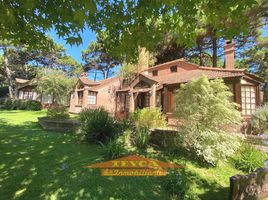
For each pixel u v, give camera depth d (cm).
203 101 616
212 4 274
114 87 2295
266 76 2069
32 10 301
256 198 371
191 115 625
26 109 2283
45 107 2491
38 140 761
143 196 389
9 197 363
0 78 3098
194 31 326
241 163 582
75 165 518
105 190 400
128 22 345
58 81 2136
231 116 605
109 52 425
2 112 1869
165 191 413
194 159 615
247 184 354
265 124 896
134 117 1002
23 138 784
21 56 2919
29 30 363
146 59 1814
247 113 1000
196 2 277
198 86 628
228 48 1330
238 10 270
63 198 366
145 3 305
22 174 456
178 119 674
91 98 2150
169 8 304
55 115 1112
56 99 2167
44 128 983
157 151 675
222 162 589
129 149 662
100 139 730
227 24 302
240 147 645
